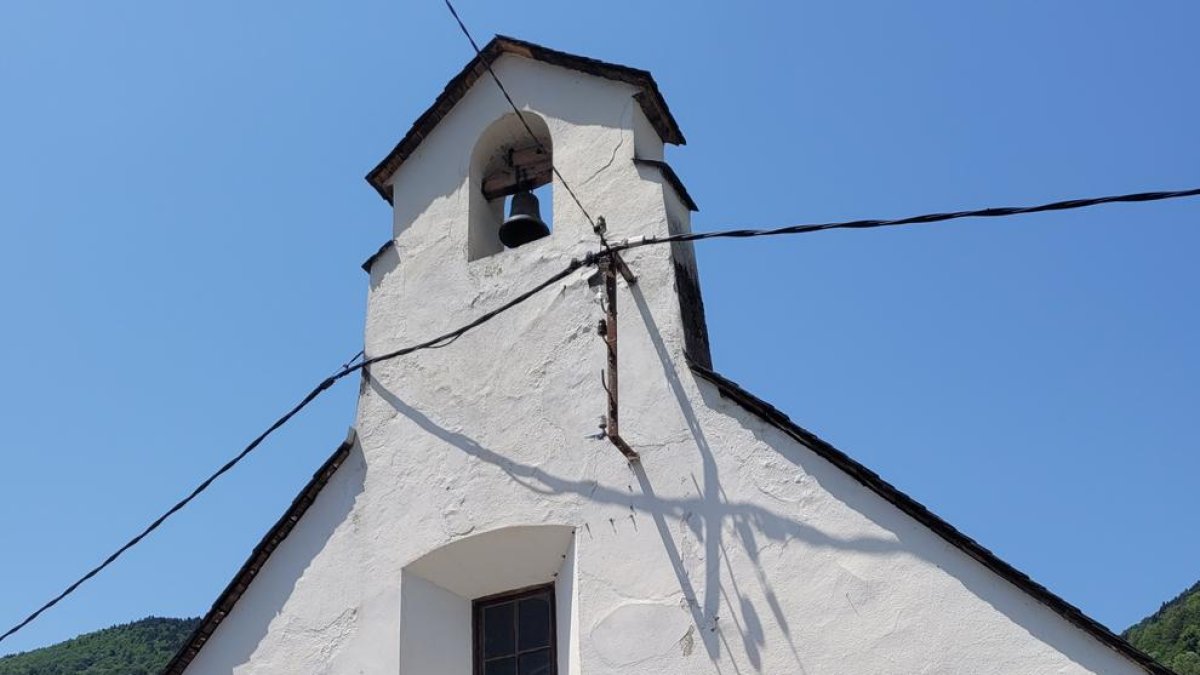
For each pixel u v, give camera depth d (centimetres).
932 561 930
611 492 1079
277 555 1197
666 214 1184
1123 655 850
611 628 1019
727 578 994
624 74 1262
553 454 1123
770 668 945
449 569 1141
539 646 1120
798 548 977
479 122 1331
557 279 1099
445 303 1250
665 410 1089
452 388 1205
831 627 939
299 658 1133
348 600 1142
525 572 1134
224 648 1170
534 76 1323
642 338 1131
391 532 1159
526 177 1327
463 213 1295
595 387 1135
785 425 1027
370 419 1229
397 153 1349
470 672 1130
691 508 1038
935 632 903
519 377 1177
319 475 1208
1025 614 886
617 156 1235
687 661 977
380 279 1302
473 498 1137
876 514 965
